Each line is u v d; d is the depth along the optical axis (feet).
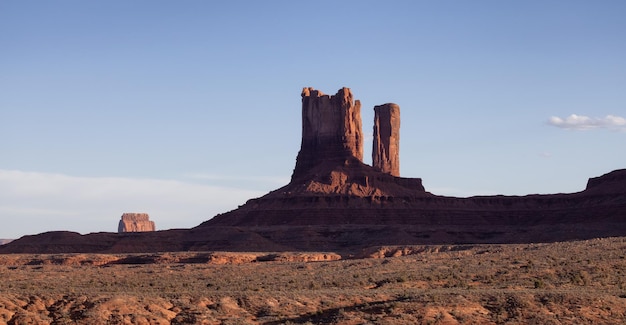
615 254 374.84
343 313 233.55
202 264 510.58
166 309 241.76
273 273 407.23
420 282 325.83
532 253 420.77
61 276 418.51
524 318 229.04
